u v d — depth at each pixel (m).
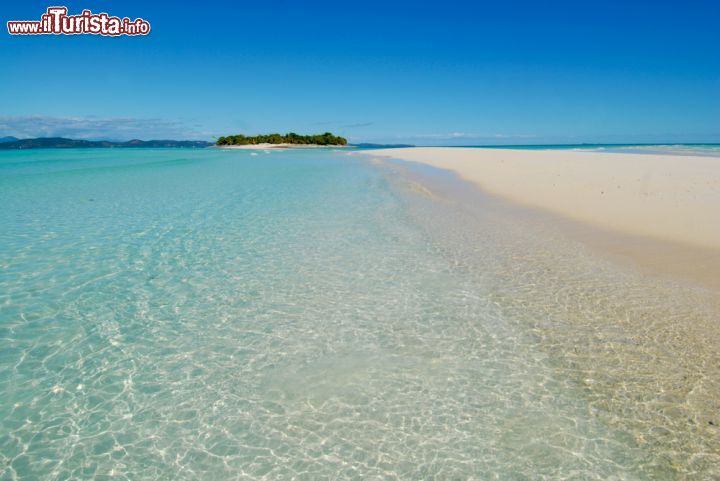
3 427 4.29
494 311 6.66
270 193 18.92
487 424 4.30
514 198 15.56
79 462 3.88
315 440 4.14
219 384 4.98
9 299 7.12
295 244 10.44
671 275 7.53
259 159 49.31
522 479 3.67
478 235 10.88
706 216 10.68
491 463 3.84
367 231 11.62
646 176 18.45
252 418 4.43
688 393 4.63
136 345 5.81
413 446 4.05
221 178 25.67
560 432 4.18
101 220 12.98
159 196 17.88
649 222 10.66
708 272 7.50
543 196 15.33
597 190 15.48
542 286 7.48
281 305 7.03
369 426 4.30
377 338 5.96
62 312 6.71
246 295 7.42
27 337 5.96
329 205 15.67
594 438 4.09
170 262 9.09
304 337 6.02
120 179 24.69
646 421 4.28
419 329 6.18
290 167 35.38
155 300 7.20
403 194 18.17
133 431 4.25
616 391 4.72
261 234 11.39
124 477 3.73
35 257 9.27
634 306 6.54
